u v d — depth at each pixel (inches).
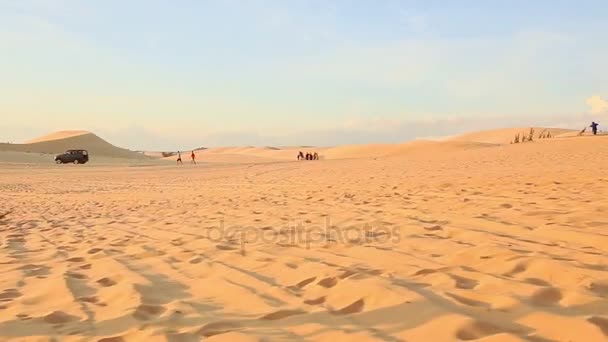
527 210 265.0
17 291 170.1
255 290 153.6
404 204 332.2
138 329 122.0
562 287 129.9
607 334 97.1
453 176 537.0
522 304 118.5
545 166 593.0
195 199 505.7
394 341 103.4
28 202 576.7
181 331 118.6
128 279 177.0
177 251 226.5
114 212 428.8
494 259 165.5
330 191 474.9
